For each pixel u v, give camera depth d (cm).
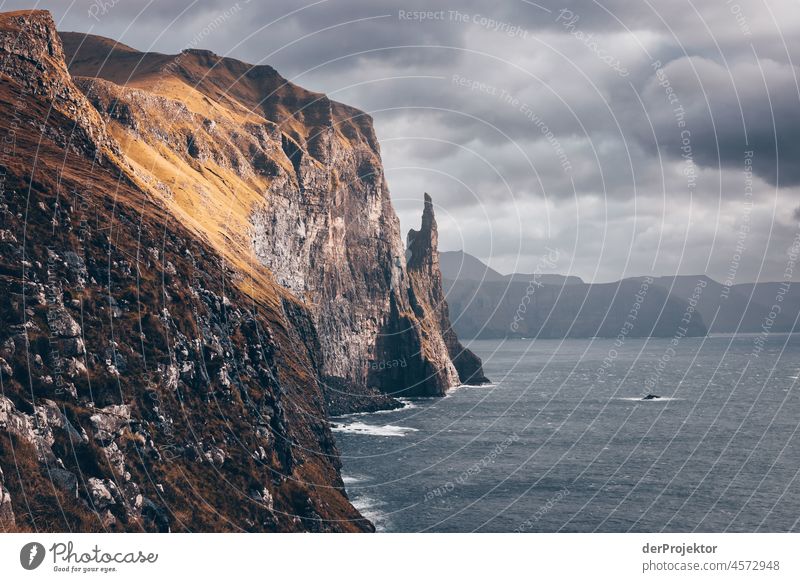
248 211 15162
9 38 8625
